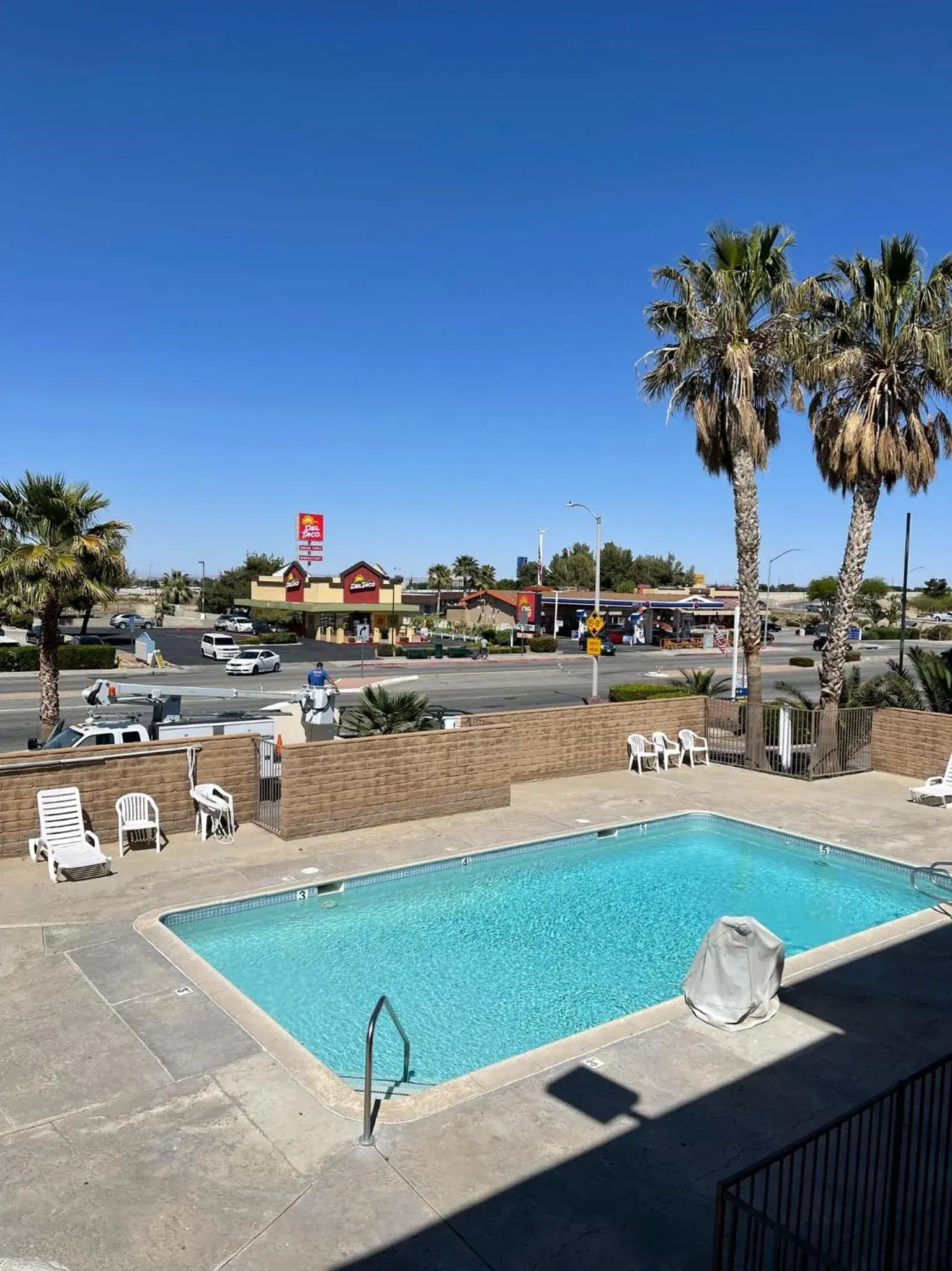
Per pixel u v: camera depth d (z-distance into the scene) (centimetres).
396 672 4869
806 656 6431
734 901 1241
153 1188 570
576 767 1930
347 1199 560
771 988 826
